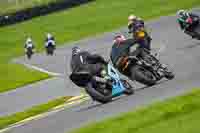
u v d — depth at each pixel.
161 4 170.75
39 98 72.69
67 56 117.56
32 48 141.25
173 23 124.12
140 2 186.38
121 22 158.50
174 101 38.00
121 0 199.88
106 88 48.09
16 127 51.94
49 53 130.88
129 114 38.12
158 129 30.98
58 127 43.59
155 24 129.50
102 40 130.75
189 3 159.75
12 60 136.50
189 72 54.06
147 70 49.66
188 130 29.19
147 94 46.56
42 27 181.88
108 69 48.31
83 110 48.84
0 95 85.81
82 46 127.81
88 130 36.41
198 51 69.31
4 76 106.88
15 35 180.25
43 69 105.44
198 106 34.44
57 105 59.00
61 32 166.00
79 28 164.75
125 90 48.66
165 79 52.12
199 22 72.94
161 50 79.94
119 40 49.56
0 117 61.53
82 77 47.78
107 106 46.44
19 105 71.19
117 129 33.81
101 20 169.50
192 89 43.09
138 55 49.38
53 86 79.56
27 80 95.00
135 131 32.00
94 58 47.97
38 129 46.16
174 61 65.12
